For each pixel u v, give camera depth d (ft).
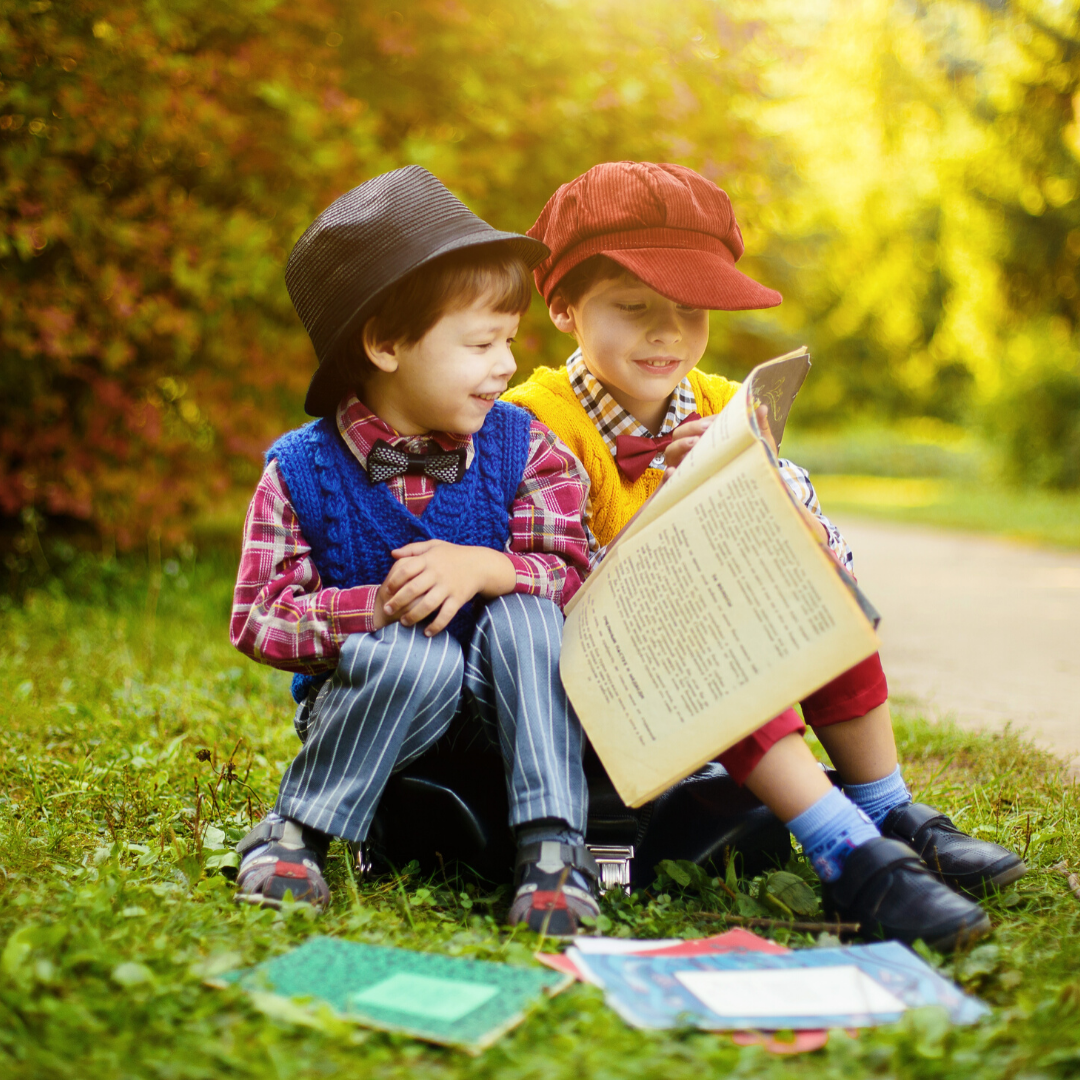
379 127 16.19
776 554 4.22
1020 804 6.48
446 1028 3.46
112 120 13.04
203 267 13.78
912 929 4.24
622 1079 3.17
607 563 4.81
